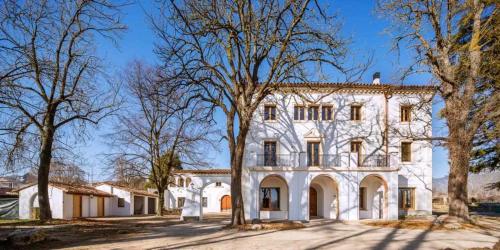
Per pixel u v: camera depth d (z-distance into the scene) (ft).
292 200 91.50
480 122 71.77
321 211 102.73
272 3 70.28
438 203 193.98
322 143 99.30
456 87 74.38
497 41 67.00
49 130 80.64
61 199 112.68
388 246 46.39
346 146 99.96
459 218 73.00
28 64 51.26
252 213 91.50
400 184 99.81
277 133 99.14
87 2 76.48
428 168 100.53
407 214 98.84
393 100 101.50
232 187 72.43
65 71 80.23
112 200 148.25
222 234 60.18
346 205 92.07
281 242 50.52
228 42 71.61
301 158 93.40
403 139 100.42
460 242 49.73
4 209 116.47
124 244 48.93
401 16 76.48
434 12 75.46
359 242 50.14
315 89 98.84
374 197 99.09
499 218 96.27
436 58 75.77
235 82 73.67
